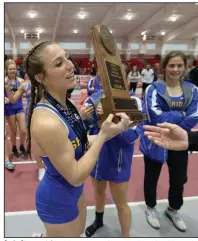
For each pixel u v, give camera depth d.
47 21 16.42
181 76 1.96
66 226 1.24
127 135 1.60
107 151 1.68
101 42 1.18
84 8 13.78
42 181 1.26
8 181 3.03
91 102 1.68
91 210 2.45
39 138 1.04
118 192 1.75
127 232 1.85
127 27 18.30
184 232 2.15
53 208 1.20
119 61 1.29
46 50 1.05
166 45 20.97
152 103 1.87
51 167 1.16
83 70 15.91
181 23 16.81
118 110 1.15
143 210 2.46
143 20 16.25
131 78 10.30
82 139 1.22
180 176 2.07
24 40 21.27
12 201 2.58
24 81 3.52
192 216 2.38
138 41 20.77
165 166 3.48
